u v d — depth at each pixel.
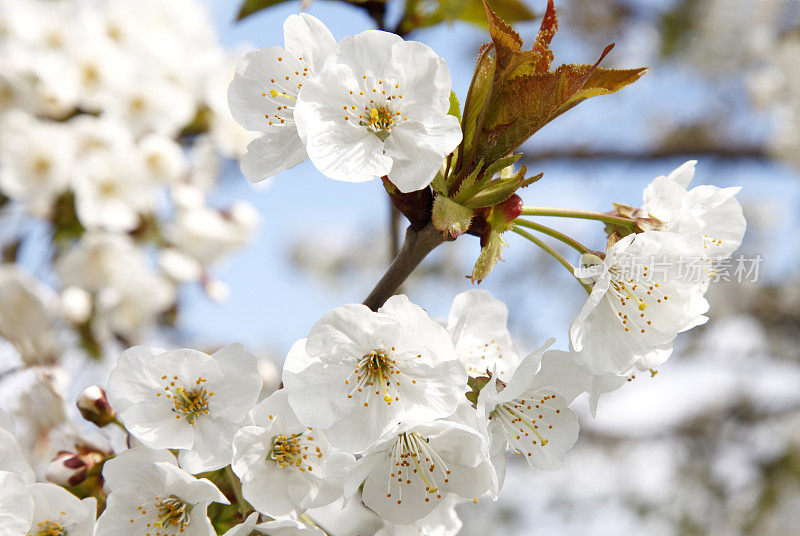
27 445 0.35
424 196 0.27
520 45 0.27
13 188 0.37
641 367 0.29
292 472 0.28
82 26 0.39
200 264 0.40
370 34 0.27
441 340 0.28
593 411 0.29
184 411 0.28
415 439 0.28
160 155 0.39
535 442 0.30
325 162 0.27
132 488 0.28
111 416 0.30
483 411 0.28
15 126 0.37
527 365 0.28
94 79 0.39
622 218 0.29
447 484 0.28
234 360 0.28
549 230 0.29
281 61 0.29
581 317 0.28
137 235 0.39
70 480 0.30
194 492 0.28
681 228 0.29
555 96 0.27
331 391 0.28
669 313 0.29
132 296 0.38
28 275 0.36
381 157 0.27
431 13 0.36
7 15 0.38
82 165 0.37
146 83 0.39
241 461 0.28
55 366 0.37
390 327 0.28
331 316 0.27
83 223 0.38
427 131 0.27
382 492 0.28
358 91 0.27
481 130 0.27
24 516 0.28
